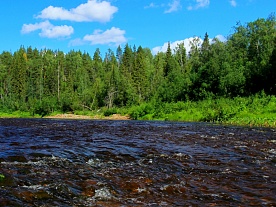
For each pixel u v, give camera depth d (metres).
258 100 43.56
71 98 81.06
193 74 64.88
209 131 23.81
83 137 18.73
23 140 16.56
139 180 8.83
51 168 9.90
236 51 69.81
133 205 6.80
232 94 56.53
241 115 38.62
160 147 14.81
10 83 100.94
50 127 27.58
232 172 10.02
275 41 59.72
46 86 97.69
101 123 36.50
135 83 88.50
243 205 6.90
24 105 82.50
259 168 10.62
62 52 150.12
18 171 9.23
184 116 46.62
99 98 85.88
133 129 25.94
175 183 8.62
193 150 14.06
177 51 115.50
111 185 8.25
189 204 6.93
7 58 133.50
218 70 59.94
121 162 11.29
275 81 53.00
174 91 65.12
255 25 68.88
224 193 7.78
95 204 6.81
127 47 120.88
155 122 39.53
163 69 106.75
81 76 104.31
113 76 84.56
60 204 6.69
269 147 15.09
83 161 11.28
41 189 7.61
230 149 14.41
